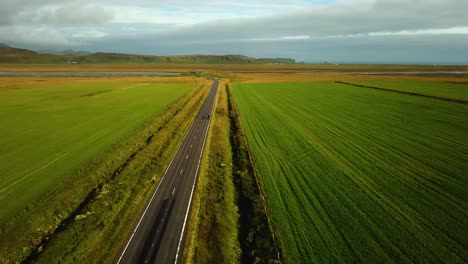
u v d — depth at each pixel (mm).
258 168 43156
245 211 32875
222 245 26625
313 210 31438
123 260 25125
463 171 40219
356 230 27750
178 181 39500
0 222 30531
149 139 60844
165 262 24719
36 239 28750
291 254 24938
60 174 41719
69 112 82312
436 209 30969
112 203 34281
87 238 28109
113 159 47719
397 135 57688
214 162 46906
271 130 64125
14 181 39531
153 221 30562
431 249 24922
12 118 74625
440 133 58125
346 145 52594
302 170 42062
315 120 72312
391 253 24547
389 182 37531
